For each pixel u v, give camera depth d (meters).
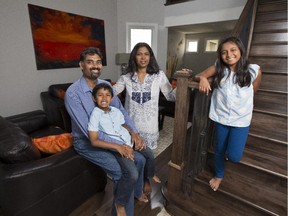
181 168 1.53
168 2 4.33
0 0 2.73
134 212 1.62
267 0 2.62
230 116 1.26
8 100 3.04
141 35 4.80
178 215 1.57
